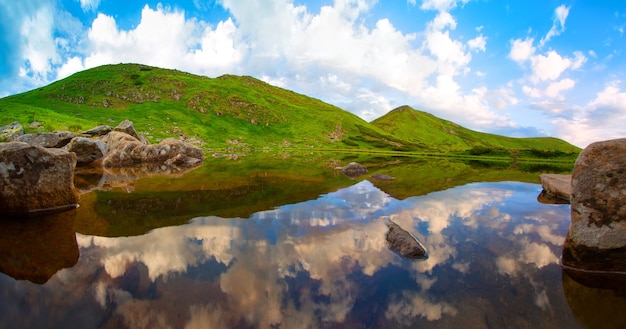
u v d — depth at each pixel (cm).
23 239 867
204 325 507
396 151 10788
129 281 637
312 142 11169
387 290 623
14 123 5362
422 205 1370
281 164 3544
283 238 898
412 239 845
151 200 1393
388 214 1196
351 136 12988
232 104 12094
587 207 722
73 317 528
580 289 641
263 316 533
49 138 3647
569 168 4394
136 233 926
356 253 800
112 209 1215
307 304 570
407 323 524
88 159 3183
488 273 705
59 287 614
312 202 1387
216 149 7775
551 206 1398
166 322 514
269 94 15550
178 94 11881
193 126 9538
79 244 833
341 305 570
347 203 1377
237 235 919
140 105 10394
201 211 1200
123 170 2728
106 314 534
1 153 1088
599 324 531
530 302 592
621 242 689
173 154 3659
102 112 9094
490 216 1209
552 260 785
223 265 715
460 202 1455
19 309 548
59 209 1198
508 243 902
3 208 1100
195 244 841
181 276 660
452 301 590
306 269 704
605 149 719
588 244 711
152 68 15075
